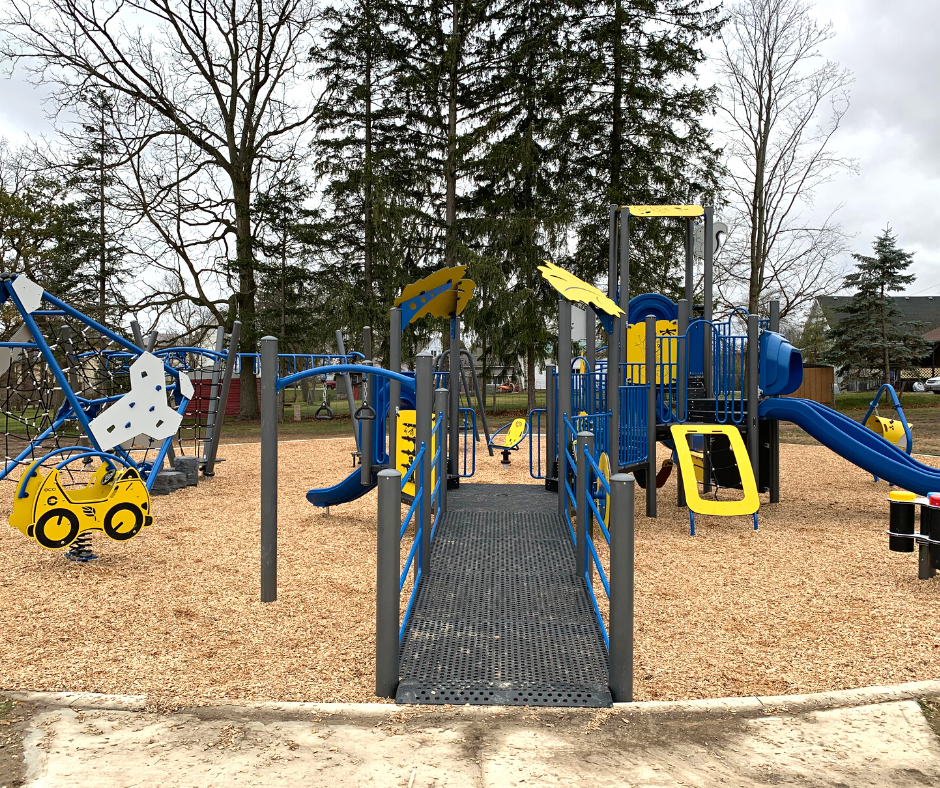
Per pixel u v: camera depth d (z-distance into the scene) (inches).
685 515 321.7
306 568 227.3
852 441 307.1
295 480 427.8
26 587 205.5
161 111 900.0
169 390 397.7
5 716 123.5
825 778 103.4
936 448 558.9
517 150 956.0
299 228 975.0
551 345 974.4
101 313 935.0
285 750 111.2
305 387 1446.9
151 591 201.6
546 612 163.6
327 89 1066.1
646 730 118.5
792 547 256.4
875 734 117.0
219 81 955.3
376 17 1034.1
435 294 266.7
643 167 998.4
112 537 235.6
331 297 1012.5
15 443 688.4
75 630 169.6
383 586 132.4
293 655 153.9
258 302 999.0
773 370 331.6
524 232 942.4
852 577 216.2
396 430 256.8
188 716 123.3
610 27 965.8
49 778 102.9
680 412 334.0
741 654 155.5
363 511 328.5
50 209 1002.7
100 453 249.1
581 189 1025.5
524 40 991.6
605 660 142.3
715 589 204.4
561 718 122.5
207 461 438.6
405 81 981.2
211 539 268.8
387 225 975.0
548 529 220.8
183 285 948.0
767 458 350.3
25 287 239.3
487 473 447.2
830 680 141.3
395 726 119.5
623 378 334.6
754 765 107.1
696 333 381.7
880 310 1280.8
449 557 196.7
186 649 157.3
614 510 129.2
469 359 381.1
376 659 133.2
